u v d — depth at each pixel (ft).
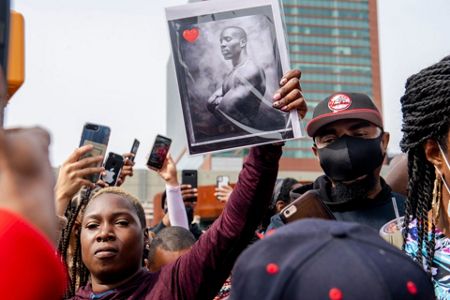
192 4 7.04
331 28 347.77
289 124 6.89
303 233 3.45
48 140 2.47
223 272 7.01
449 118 5.55
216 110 6.97
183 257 7.32
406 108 5.98
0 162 2.31
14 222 2.25
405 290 3.18
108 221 7.68
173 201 13.25
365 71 346.13
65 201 7.78
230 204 7.04
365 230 3.60
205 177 80.48
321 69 343.67
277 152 7.00
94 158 8.09
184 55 7.01
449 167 5.66
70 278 8.65
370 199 8.52
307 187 9.72
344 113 8.47
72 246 8.80
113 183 11.21
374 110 8.57
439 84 5.55
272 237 3.50
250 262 3.42
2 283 2.17
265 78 6.98
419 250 5.82
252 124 6.93
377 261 3.24
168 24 7.03
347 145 8.38
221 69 7.01
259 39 7.03
